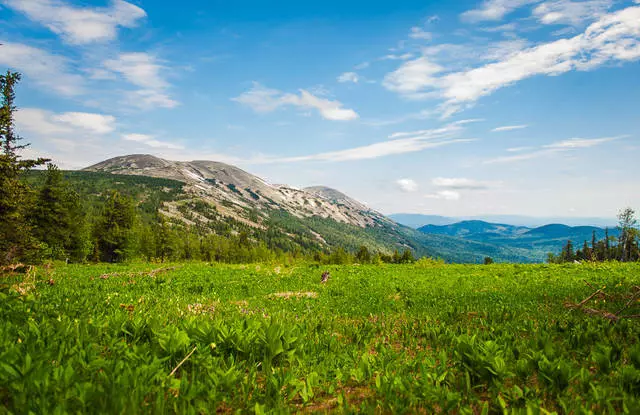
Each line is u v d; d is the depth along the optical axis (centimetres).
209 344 473
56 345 424
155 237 10581
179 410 311
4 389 328
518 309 927
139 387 325
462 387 404
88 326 523
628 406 319
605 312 780
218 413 342
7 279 1178
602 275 1920
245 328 561
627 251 9550
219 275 2172
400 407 346
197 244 16162
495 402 359
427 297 1289
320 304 1177
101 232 7325
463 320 808
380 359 499
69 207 5962
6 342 400
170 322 651
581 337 565
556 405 363
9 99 3095
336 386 433
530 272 2278
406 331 700
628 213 9350
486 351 443
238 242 18525
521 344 539
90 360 388
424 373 411
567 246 12400
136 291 1379
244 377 407
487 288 1572
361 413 339
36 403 286
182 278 1908
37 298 793
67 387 315
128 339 526
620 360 464
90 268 2702
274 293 1478
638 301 922
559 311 878
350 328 732
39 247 2178
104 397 303
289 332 545
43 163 2277
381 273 2480
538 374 410
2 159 2075
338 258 13450
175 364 441
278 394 368
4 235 2011
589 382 386
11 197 2153
